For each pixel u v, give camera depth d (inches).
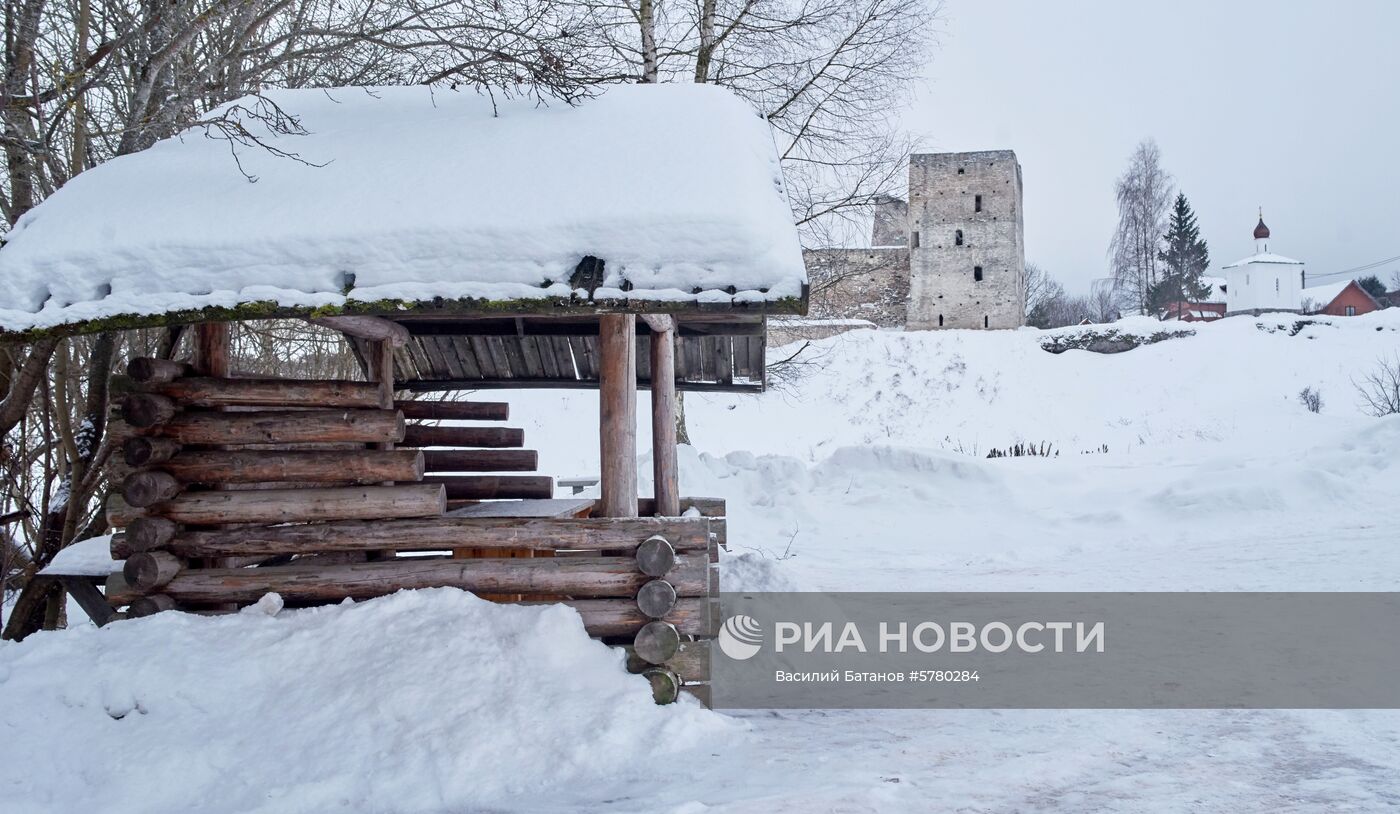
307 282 167.3
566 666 165.9
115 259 172.4
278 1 256.4
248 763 143.4
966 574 361.4
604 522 181.0
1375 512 425.1
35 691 152.6
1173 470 569.9
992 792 136.0
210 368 189.8
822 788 135.6
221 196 184.5
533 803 134.3
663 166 178.2
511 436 281.4
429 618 170.4
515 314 165.6
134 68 251.4
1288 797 133.7
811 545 448.1
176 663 158.4
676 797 131.7
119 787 137.3
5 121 229.0
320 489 183.2
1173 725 173.9
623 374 194.2
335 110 218.1
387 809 135.1
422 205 173.9
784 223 173.5
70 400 295.1
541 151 186.9
